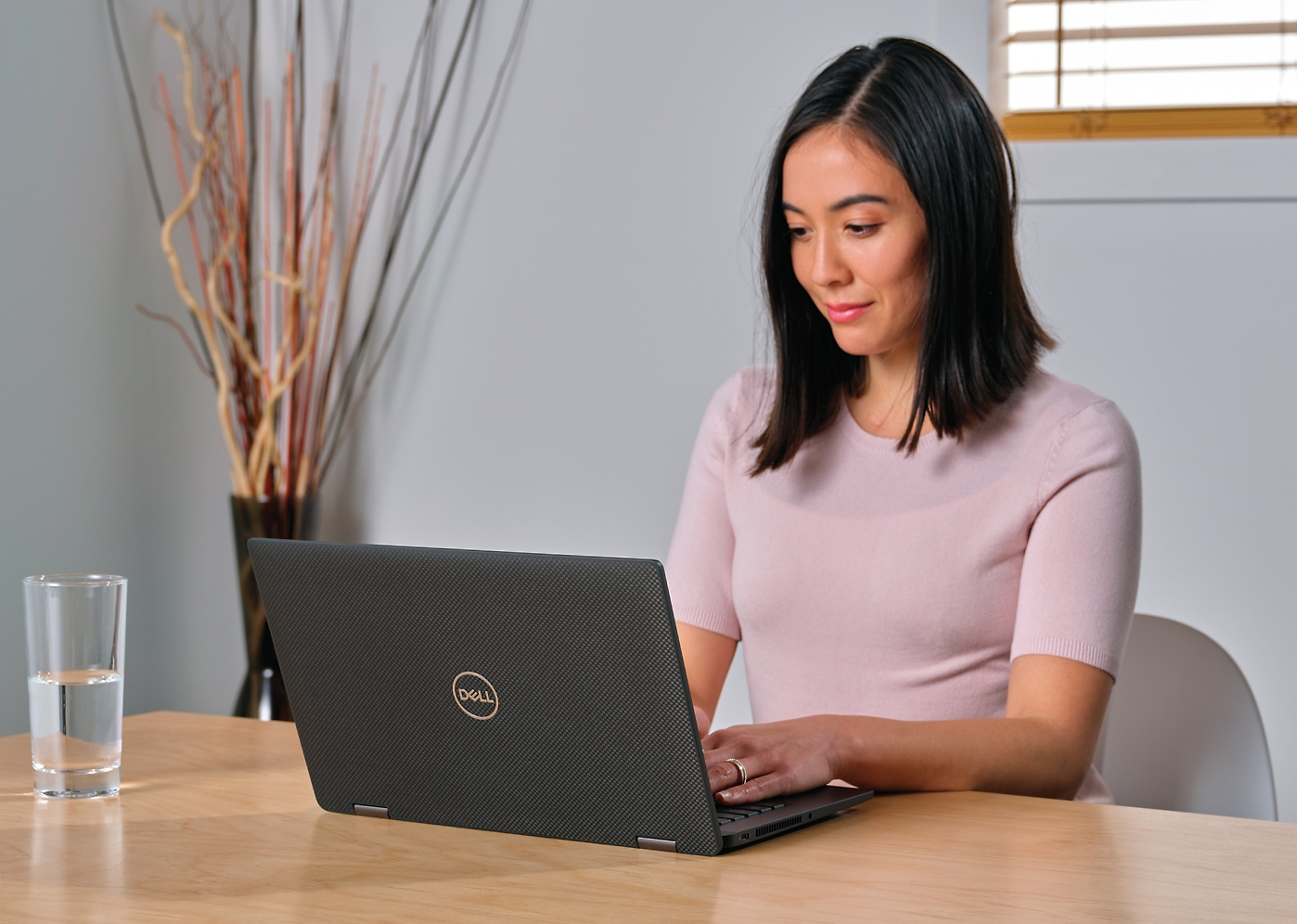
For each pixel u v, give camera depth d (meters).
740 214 2.23
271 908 0.68
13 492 1.99
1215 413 2.00
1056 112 2.13
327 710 0.87
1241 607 1.99
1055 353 2.05
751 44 2.22
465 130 2.40
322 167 2.46
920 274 1.29
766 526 1.42
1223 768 1.37
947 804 0.93
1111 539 1.24
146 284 2.28
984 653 1.32
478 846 0.80
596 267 2.32
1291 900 0.70
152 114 2.30
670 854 0.78
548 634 0.77
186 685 2.39
